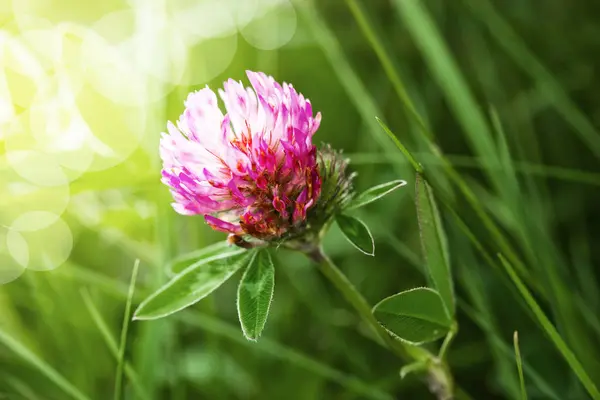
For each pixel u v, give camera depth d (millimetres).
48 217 276
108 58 292
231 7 363
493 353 234
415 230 291
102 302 268
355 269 288
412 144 302
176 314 235
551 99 280
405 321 179
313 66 363
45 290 258
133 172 261
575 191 292
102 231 270
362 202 186
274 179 181
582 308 222
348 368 264
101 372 257
